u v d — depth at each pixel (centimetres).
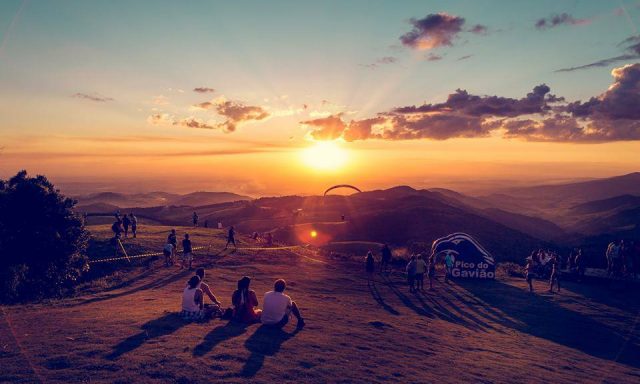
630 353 1784
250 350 1060
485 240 9356
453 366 1204
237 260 3678
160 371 877
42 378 823
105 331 1188
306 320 1592
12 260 2895
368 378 975
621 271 3534
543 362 1433
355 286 2970
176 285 2481
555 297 2938
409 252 4934
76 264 3141
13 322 1324
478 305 2592
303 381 898
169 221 6819
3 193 3056
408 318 2020
